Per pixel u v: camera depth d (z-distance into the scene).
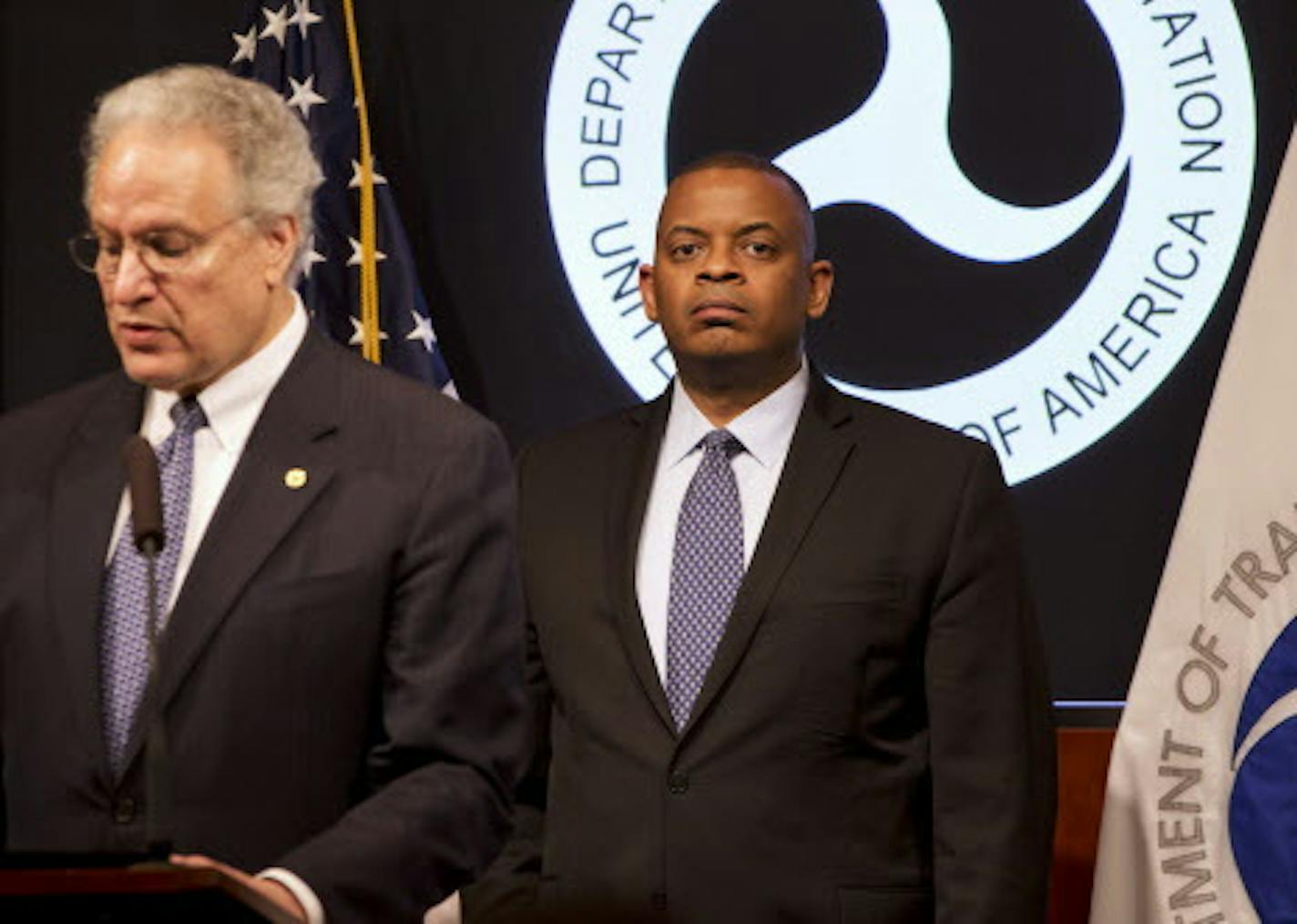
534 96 7.74
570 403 7.68
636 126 7.68
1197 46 7.46
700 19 7.68
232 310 4.16
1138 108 7.48
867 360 7.55
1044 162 7.52
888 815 5.75
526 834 6.02
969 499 5.88
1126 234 7.46
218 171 4.09
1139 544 7.41
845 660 5.74
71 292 7.79
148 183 4.04
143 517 3.90
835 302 7.57
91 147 4.21
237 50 7.64
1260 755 6.59
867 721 5.76
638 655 5.83
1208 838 6.60
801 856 5.66
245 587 4.14
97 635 4.16
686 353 6.05
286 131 4.24
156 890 3.22
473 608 4.26
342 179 7.47
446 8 7.79
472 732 4.23
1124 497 7.43
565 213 7.70
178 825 4.07
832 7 7.62
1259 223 7.41
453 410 4.41
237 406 4.34
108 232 4.08
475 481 4.32
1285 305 6.79
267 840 4.11
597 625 5.91
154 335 4.10
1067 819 7.15
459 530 4.26
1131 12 7.50
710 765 5.70
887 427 6.04
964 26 7.57
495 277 7.73
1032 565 7.45
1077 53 7.52
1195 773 6.64
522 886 5.92
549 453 6.27
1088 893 7.09
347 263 7.43
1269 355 6.78
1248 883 6.54
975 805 5.73
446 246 7.75
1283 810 6.54
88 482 4.31
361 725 4.21
